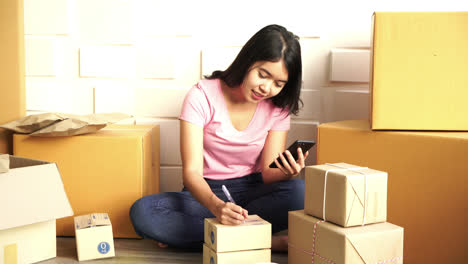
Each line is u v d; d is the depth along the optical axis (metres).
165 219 1.62
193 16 2.12
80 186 1.78
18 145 1.78
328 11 2.07
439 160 1.49
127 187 1.78
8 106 1.93
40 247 1.55
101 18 2.15
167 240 1.62
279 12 2.09
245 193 1.78
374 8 2.04
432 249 1.53
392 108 1.57
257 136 1.74
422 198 1.53
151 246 1.74
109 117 1.84
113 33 2.15
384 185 1.29
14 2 1.91
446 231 1.50
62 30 2.15
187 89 2.16
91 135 1.79
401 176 1.56
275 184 1.73
